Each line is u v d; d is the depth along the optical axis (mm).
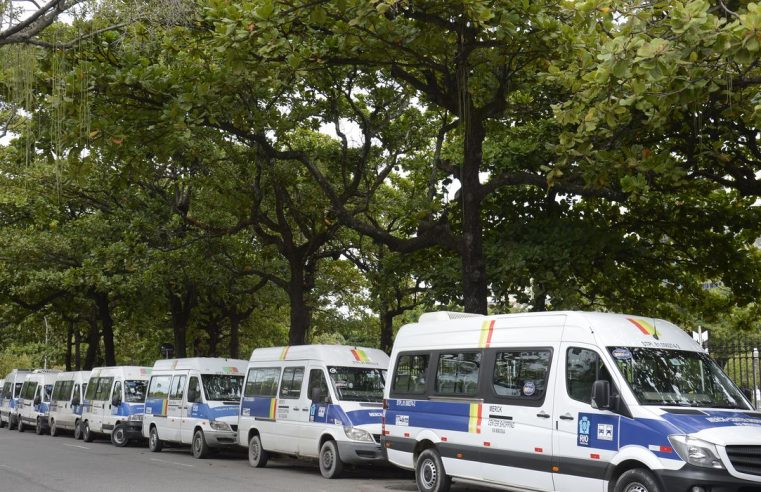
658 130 15883
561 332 11273
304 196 25125
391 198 28672
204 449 21688
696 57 11164
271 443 18547
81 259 31734
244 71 15484
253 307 37125
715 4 13109
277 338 46094
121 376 27953
